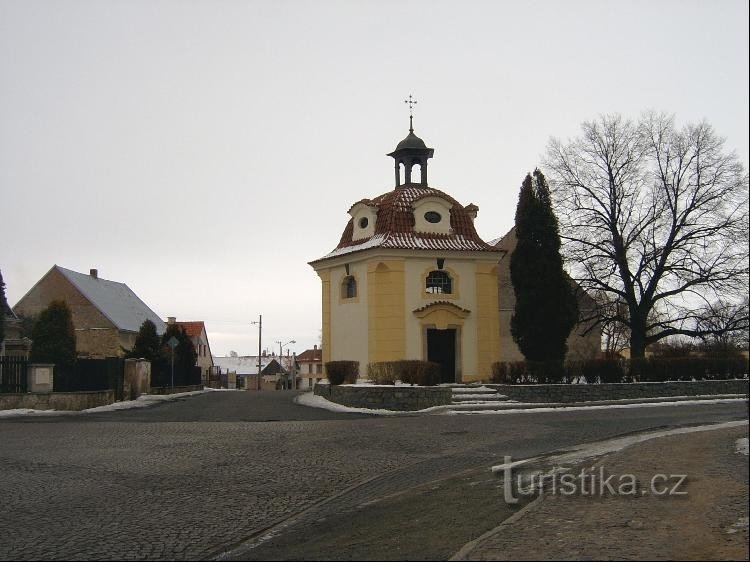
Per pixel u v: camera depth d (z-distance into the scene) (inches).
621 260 1444.4
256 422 925.8
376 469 584.1
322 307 1439.5
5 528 411.2
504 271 1688.0
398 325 1294.3
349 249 1396.4
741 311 1418.6
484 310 1346.0
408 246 1307.8
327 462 617.3
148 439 764.0
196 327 3250.5
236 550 369.7
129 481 543.5
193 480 546.3
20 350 1482.5
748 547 291.9
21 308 2325.3
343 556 338.6
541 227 1245.1
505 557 300.8
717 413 928.3
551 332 1227.9
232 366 4790.8
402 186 1464.1
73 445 723.4
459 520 387.5
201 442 738.8
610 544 308.8
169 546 375.6
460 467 578.6
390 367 1148.5
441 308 1314.0
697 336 1446.9
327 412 1080.8
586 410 1003.3
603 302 1515.7
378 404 1091.3
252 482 538.3
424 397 1060.5
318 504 469.1
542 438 722.8
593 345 1672.0
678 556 287.7
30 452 679.1
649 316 1626.5
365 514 429.4
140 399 1368.1
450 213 1397.6
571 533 329.1
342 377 1223.5
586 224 1475.1
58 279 2342.5
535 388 1141.1
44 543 381.1
